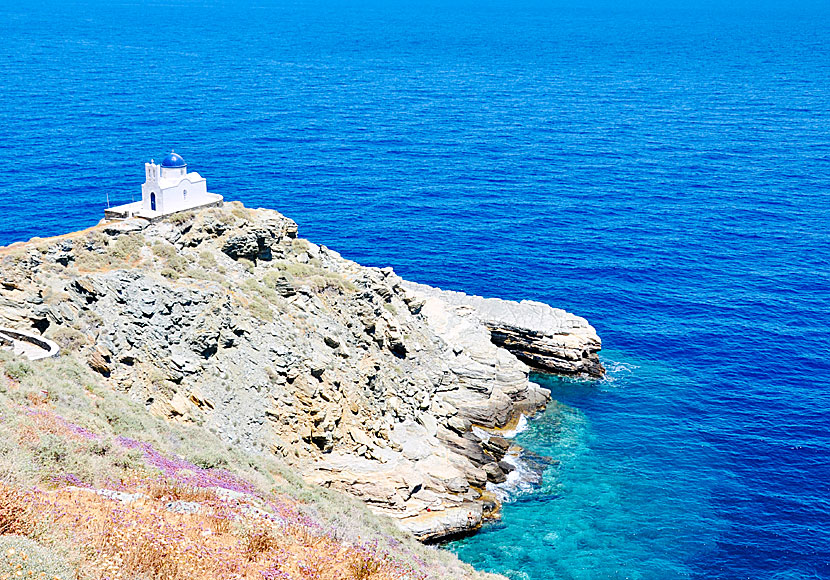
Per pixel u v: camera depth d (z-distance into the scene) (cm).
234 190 13888
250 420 5428
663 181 15338
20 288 5141
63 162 14738
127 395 4941
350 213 12962
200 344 5519
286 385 5778
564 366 7944
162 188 6450
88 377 4662
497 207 13538
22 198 12375
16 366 4128
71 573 2122
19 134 16812
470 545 5378
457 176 15525
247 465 4541
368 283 7194
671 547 5462
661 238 12025
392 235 11956
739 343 8650
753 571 5256
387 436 6031
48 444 3097
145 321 5412
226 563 2527
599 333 8881
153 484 3167
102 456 3306
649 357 8362
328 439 5666
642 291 10050
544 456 6538
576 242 11812
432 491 5684
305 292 6538
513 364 7581
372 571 2906
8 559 2031
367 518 4412
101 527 2489
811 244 11762
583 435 6881
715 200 14075
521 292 9981
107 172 14225
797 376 7956
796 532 5659
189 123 19512
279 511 3478
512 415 7106
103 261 5781
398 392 6562
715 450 6681
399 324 7131
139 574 2317
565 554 5338
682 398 7538
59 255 5562
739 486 6191
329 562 2861
